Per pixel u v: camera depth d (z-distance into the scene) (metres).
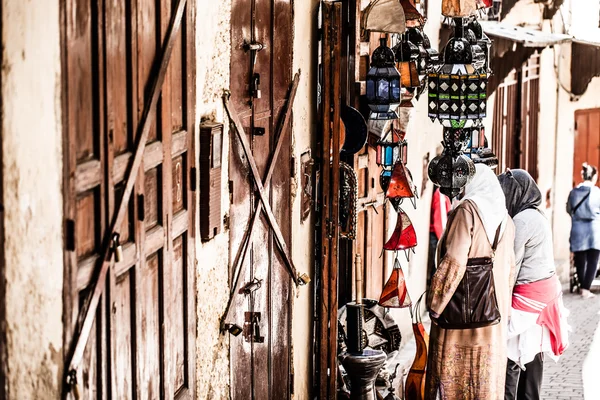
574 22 16.83
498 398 7.68
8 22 3.06
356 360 7.15
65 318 3.47
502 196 7.64
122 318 4.01
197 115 4.96
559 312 8.33
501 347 7.65
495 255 7.60
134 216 4.07
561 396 9.62
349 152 7.63
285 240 6.74
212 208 5.11
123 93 3.94
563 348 8.41
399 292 7.79
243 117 5.73
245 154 5.74
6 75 3.06
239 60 5.62
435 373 7.63
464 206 7.44
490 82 13.37
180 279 4.80
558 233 17.11
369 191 8.69
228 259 5.55
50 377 3.40
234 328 5.51
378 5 7.62
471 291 7.45
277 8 6.33
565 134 16.97
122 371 4.02
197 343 5.08
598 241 14.31
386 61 7.63
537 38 13.42
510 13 15.04
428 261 12.01
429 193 11.84
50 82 3.33
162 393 4.53
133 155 4.01
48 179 3.33
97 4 3.64
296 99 6.89
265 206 6.16
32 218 3.24
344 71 7.72
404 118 9.01
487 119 13.34
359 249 8.52
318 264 7.61
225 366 5.55
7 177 3.09
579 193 14.34
